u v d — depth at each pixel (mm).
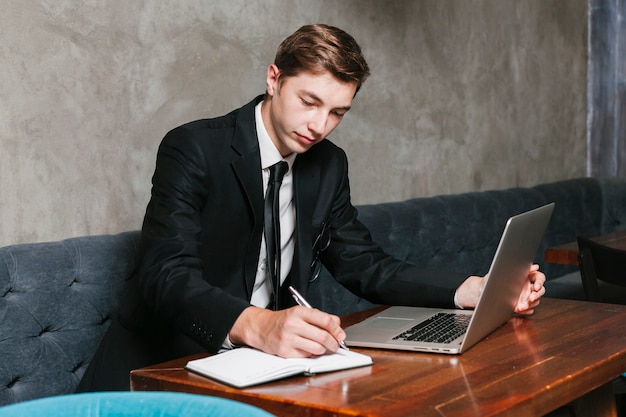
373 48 4141
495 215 4566
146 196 3109
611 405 2176
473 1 4809
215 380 1629
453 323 2074
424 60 4465
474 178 4891
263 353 1739
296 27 3721
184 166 2141
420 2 4414
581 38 5816
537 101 5410
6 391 2396
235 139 2219
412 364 1737
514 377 1626
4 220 2662
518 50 5211
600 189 5469
